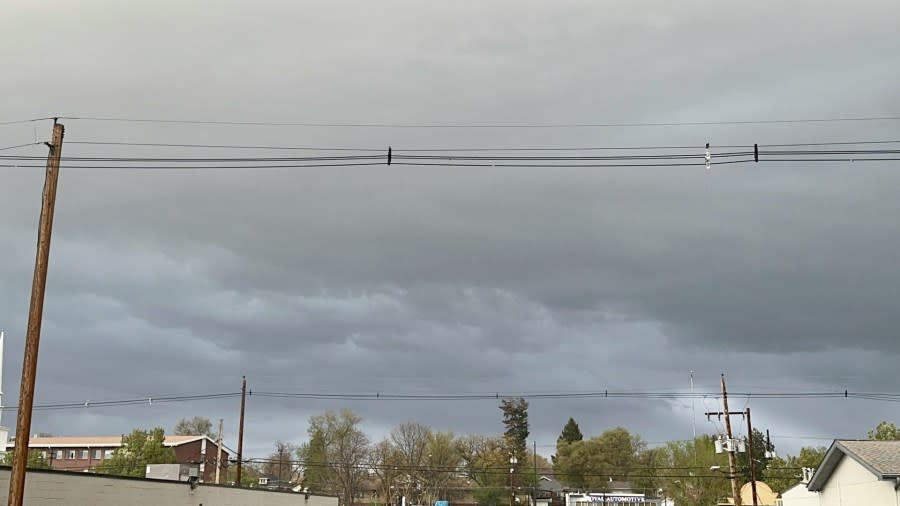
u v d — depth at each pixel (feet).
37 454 272.72
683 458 360.89
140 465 289.53
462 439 472.44
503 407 545.03
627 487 467.93
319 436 409.49
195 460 378.94
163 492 138.00
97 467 293.43
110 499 122.83
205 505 152.46
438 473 450.30
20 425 88.48
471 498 472.44
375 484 466.70
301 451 410.52
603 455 475.31
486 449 473.26
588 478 477.36
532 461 532.32
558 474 494.18
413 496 446.19
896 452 121.90
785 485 350.43
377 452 443.73
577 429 550.36
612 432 485.56
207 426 490.90
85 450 389.39
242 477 360.89
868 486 121.60
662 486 394.93
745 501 221.05
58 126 93.20
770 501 211.20
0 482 100.89
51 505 110.11
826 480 136.05
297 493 200.03
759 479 353.72
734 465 194.18
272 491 185.37
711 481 345.72
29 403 89.15
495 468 458.50
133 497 128.88
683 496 354.54
